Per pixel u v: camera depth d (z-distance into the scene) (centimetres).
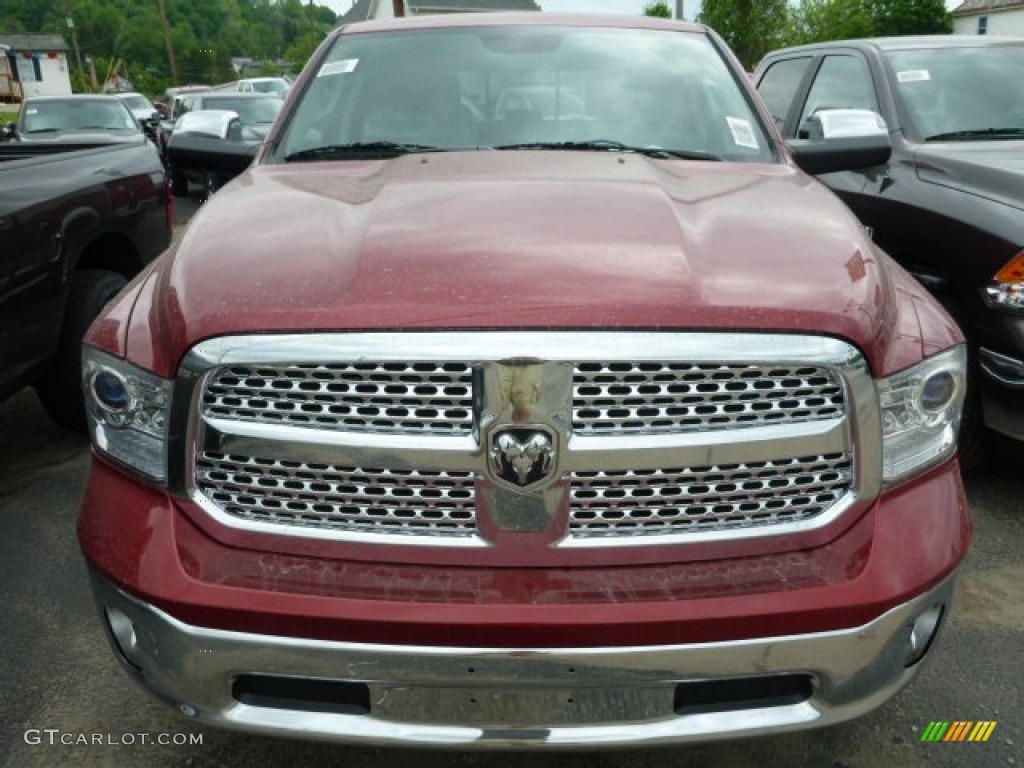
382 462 172
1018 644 274
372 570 174
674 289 174
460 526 175
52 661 266
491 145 291
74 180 382
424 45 327
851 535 180
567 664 169
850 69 508
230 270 189
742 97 313
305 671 172
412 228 202
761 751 232
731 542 176
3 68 6394
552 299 170
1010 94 455
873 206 420
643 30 337
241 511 180
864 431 177
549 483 170
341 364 169
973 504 358
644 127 297
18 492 370
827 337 172
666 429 171
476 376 167
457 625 166
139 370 186
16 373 346
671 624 167
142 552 179
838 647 174
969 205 356
